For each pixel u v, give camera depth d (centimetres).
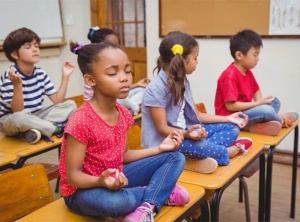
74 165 112
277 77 318
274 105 235
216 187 138
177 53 160
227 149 164
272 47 315
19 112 197
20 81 205
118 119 123
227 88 214
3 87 219
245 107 208
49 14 432
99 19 432
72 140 111
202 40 347
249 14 318
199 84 358
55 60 456
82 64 117
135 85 277
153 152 132
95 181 108
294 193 234
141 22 408
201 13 341
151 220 113
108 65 112
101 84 113
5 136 207
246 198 201
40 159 343
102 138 116
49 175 197
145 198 118
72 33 448
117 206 108
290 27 302
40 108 235
